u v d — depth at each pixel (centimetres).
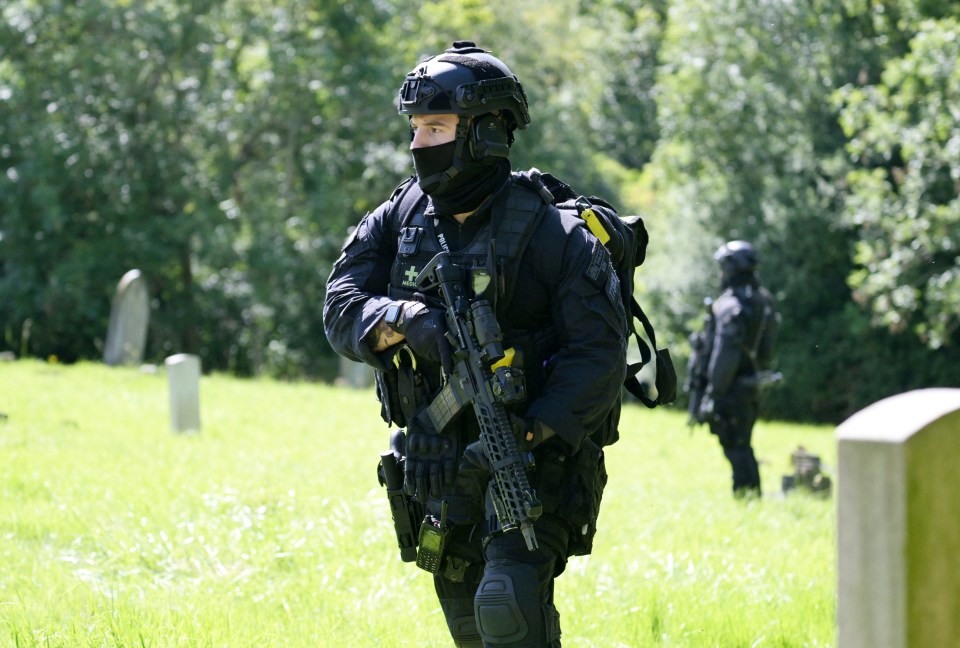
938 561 995
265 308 13088
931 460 980
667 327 12244
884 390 11644
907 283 9462
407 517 1532
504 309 1420
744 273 4056
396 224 1510
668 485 4559
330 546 2655
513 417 1364
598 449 1465
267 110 13000
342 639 2000
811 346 11775
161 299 13350
